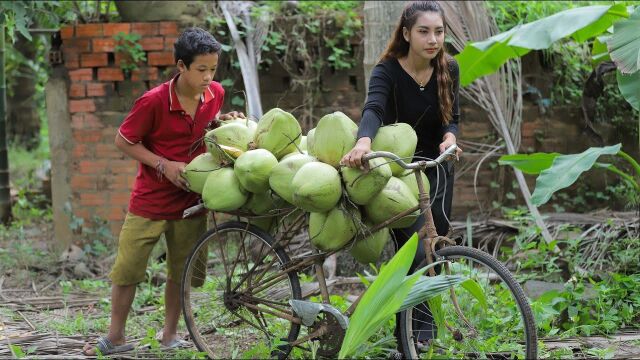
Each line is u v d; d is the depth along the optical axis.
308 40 7.53
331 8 7.62
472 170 7.52
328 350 4.16
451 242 4.05
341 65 7.44
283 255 4.37
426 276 4.08
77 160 7.59
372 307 3.83
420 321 4.35
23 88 13.42
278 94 7.61
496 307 4.99
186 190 4.56
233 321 5.05
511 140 7.01
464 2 6.93
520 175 6.79
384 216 4.01
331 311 4.05
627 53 5.17
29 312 5.84
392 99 4.33
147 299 6.02
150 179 4.58
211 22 7.42
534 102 7.58
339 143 3.99
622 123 7.58
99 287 6.53
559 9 7.86
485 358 4.18
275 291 5.44
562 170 5.22
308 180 3.86
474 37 6.90
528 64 7.58
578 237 6.37
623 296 5.28
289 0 7.69
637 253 5.85
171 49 7.45
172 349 4.79
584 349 4.55
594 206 7.59
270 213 4.32
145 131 4.50
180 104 4.47
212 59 4.32
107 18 7.70
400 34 4.25
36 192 10.27
